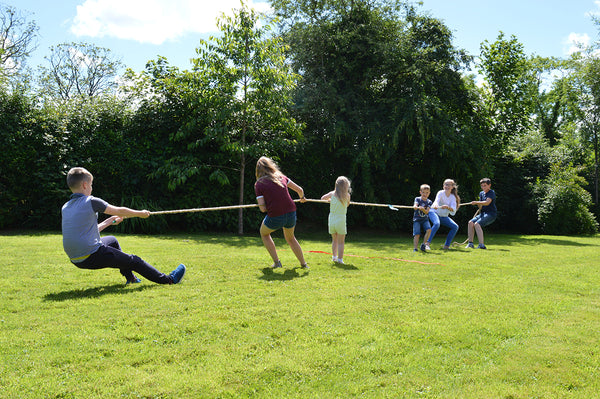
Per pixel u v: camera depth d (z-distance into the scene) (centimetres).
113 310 384
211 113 1191
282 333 337
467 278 571
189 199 1232
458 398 242
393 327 357
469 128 1561
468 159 1541
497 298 461
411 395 244
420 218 887
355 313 393
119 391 240
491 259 766
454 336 338
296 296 447
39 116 1130
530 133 2042
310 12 1554
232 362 281
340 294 459
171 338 321
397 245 1028
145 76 1252
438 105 1441
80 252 447
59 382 248
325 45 1488
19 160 1078
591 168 2153
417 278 557
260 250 824
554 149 2022
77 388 243
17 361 275
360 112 1438
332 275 562
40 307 389
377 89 1595
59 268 559
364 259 718
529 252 906
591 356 304
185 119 1258
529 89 1906
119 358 284
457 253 859
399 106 1427
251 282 508
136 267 474
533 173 1820
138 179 1187
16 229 1086
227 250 797
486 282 545
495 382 262
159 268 577
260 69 1199
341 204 661
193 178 1255
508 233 1692
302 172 1466
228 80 1199
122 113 1223
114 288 465
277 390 246
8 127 1078
